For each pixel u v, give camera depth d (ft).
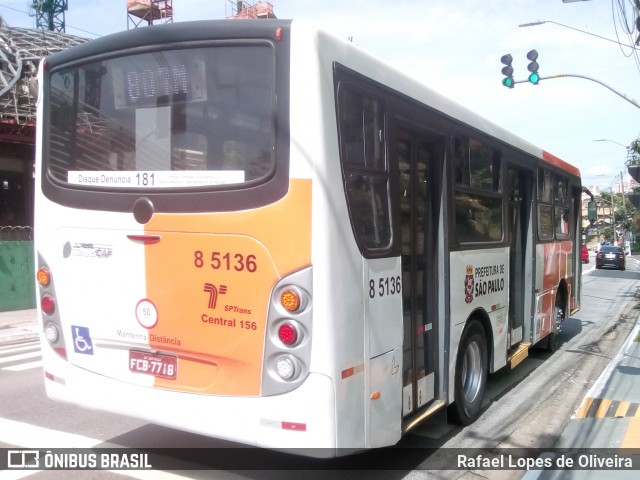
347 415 11.81
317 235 11.44
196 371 12.58
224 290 12.17
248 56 12.26
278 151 11.75
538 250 26.94
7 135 94.32
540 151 27.43
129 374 13.44
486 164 20.43
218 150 12.38
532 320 26.04
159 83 13.25
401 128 15.05
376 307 12.95
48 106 15.05
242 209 12.01
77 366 14.25
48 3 159.22
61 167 14.56
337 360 11.56
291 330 11.48
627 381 25.71
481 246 19.61
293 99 11.68
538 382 25.88
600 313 51.52
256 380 11.88
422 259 16.24
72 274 14.21
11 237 58.59
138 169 13.28
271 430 11.72
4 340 40.37
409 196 15.47
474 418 19.60
